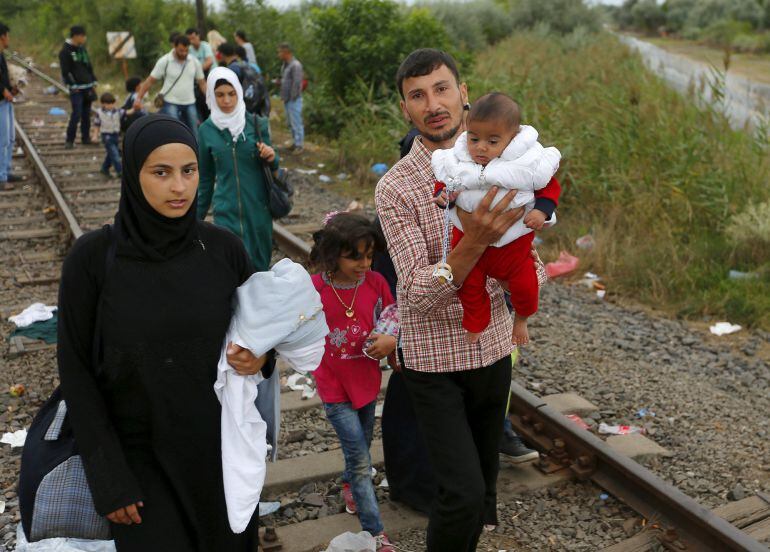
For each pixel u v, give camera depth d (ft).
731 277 24.00
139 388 7.58
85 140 47.24
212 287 7.78
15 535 11.67
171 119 7.45
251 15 70.03
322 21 47.50
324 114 49.88
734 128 35.88
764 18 152.87
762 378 17.99
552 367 18.20
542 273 9.42
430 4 97.04
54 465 7.60
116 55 76.69
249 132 17.80
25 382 17.25
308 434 14.88
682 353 19.33
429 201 9.13
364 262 10.66
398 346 9.35
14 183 37.52
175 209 7.37
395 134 41.42
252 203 18.11
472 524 8.76
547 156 7.93
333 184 38.81
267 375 8.35
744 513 12.51
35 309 20.99
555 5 116.88
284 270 8.00
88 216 31.32
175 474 7.78
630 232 27.78
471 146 7.94
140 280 7.48
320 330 8.02
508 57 66.49
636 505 12.30
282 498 12.97
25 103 63.05
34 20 114.21
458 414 9.07
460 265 8.09
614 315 21.93
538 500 12.82
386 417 12.16
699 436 15.17
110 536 7.75
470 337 8.66
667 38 165.99
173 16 86.58
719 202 27.37
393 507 12.50
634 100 33.09
